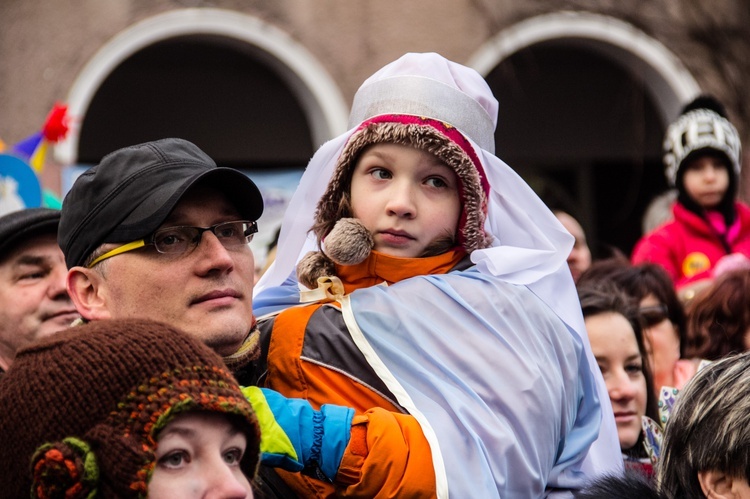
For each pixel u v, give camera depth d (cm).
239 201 225
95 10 873
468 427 222
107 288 219
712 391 229
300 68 911
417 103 251
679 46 935
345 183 253
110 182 222
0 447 169
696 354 386
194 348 174
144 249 216
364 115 255
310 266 252
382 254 246
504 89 980
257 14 907
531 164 998
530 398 230
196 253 218
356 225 245
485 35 930
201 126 950
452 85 257
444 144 245
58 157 834
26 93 859
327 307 242
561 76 989
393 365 231
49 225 331
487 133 261
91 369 168
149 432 164
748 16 926
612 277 397
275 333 241
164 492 165
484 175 254
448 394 226
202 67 946
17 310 328
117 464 161
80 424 165
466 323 237
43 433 166
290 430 214
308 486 224
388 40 920
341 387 231
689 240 546
